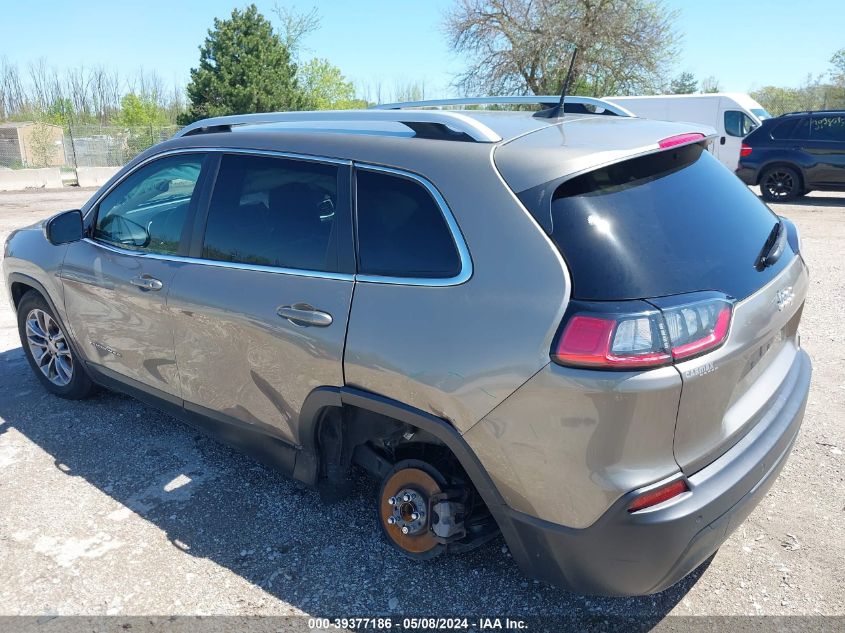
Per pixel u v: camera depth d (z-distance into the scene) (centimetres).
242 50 3328
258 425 318
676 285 215
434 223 248
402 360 247
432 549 282
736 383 231
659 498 213
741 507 232
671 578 223
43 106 6141
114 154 2769
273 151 307
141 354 366
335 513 329
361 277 265
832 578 278
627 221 224
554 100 342
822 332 571
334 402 273
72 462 379
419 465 278
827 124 1392
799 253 288
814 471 356
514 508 238
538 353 215
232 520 325
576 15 3009
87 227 400
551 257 218
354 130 290
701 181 262
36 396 464
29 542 310
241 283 304
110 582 284
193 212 334
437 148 256
